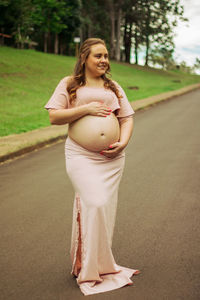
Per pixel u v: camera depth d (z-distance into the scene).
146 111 18.86
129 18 61.03
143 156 9.02
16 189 6.55
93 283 3.24
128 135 3.41
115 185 3.38
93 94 3.31
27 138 10.99
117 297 3.08
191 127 13.56
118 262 3.74
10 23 43.97
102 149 3.29
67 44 64.75
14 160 8.95
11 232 4.59
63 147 10.46
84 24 65.31
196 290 3.17
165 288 3.21
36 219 5.02
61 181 7.02
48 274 3.54
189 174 7.29
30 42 55.97
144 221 4.87
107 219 3.24
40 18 53.38
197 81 50.03
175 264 3.67
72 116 3.24
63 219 5.01
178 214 5.11
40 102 19.75
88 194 3.21
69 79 3.36
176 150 9.66
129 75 43.91
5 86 22.77
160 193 6.11
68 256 3.91
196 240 4.25
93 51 3.27
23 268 3.66
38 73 29.30
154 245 4.13
